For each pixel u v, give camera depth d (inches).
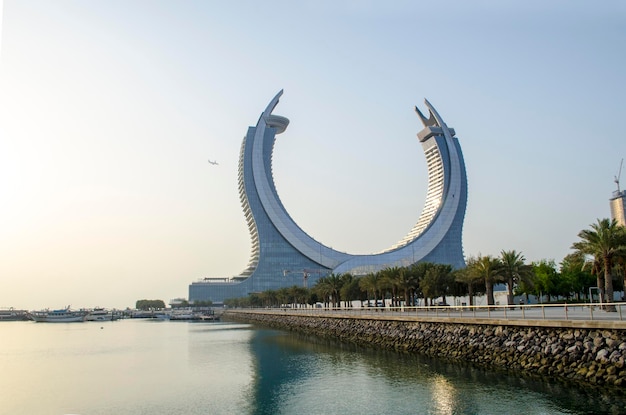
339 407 1321.4
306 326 3905.0
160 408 1418.6
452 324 1907.0
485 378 1456.7
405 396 1365.7
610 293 1907.0
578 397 1181.7
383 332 2490.2
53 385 1802.4
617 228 1941.4
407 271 3472.0
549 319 1461.6
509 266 2677.2
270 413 1317.7
